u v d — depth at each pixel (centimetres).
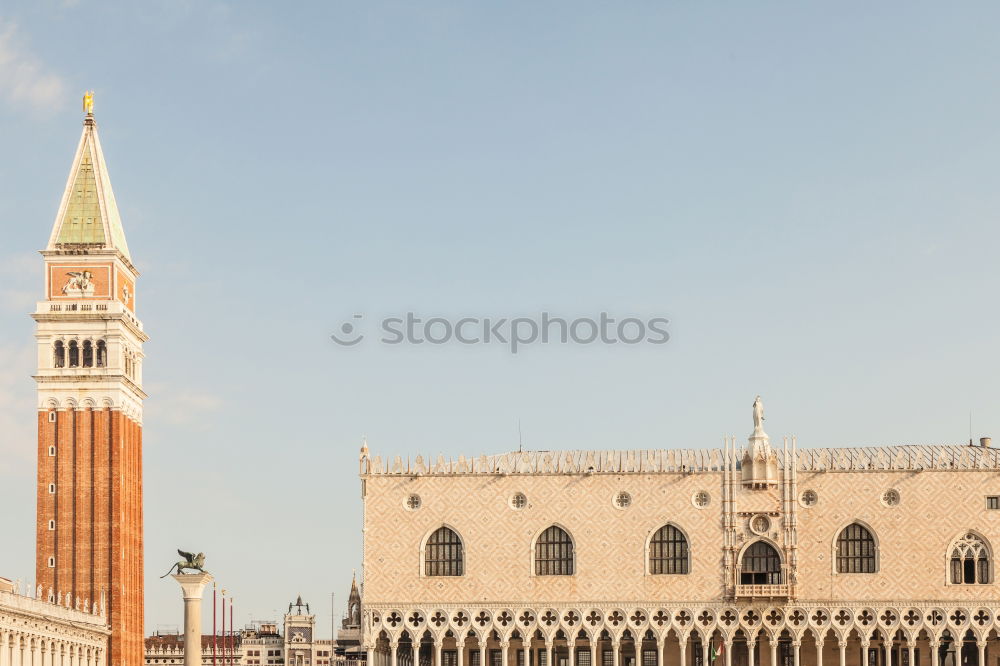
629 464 17175
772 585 16462
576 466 17225
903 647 16838
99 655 19738
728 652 16512
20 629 15350
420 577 16862
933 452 17150
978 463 16688
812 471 16725
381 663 17362
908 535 16525
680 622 16638
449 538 16962
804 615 16512
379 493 17038
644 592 16688
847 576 16525
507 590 16788
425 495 17000
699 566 16675
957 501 16525
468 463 17162
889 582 16462
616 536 16800
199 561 16875
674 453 17250
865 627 16475
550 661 16662
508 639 16712
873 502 16600
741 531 16688
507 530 16900
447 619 16775
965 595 16388
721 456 17175
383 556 16925
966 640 16700
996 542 16425
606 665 17088
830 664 16875
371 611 16850
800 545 16612
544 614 16738
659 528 16800
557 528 16900
